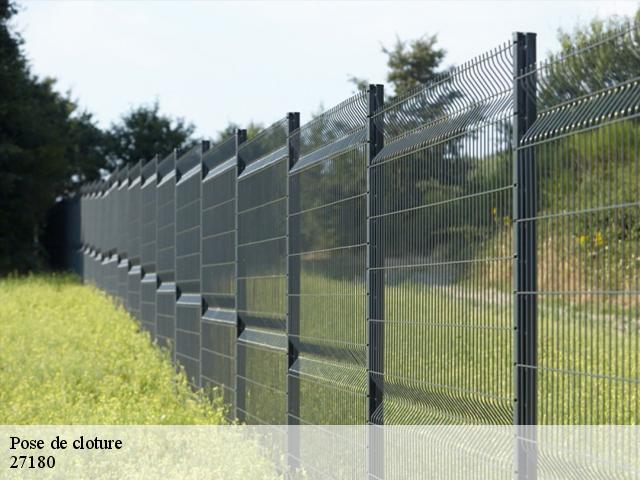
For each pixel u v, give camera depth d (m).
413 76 62.47
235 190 12.02
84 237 37.97
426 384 6.79
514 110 5.78
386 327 7.45
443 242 6.59
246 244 11.46
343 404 8.31
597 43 5.15
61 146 54.03
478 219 6.15
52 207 51.53
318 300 8.93
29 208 50.97
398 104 7.41
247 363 11.44
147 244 20.92
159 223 18.77
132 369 16.86
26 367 16.75
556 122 5.42
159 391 15.27
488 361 6.01
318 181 8.93
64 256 46.38
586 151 5.12
